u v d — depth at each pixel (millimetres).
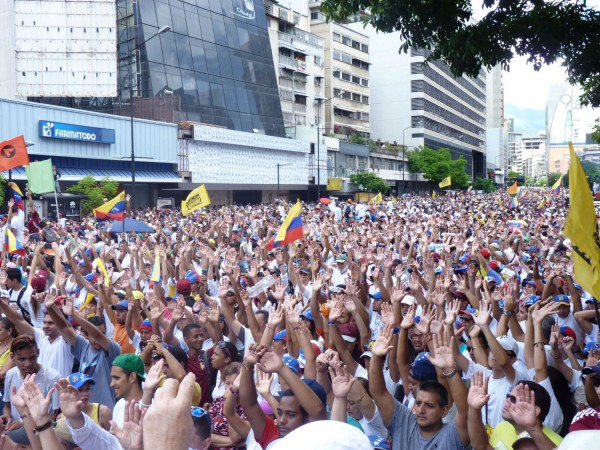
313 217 31703
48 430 3736
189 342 6949
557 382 5785
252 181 64438
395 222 26500
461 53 9102
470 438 4242
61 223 24188
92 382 5289
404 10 9156
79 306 10570
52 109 44781
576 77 9797
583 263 3904
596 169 78250
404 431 4680
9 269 9586
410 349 6934
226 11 65500
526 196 92375
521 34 8867
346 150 82125
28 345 5863
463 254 15430
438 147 117188
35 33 49500
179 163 55594
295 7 87312
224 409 5406
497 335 7434
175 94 58188
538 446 4043
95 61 50156
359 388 4859
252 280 10555
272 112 70312
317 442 1880
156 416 2111
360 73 95875
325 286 9500
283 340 7094
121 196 20812
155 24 57156
